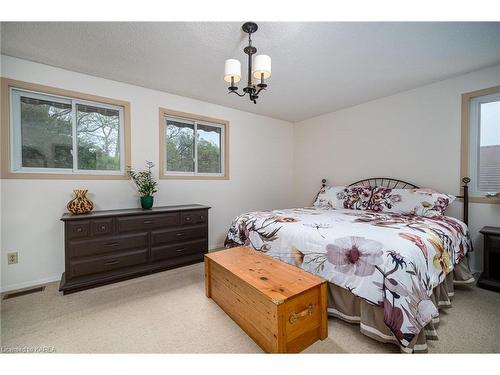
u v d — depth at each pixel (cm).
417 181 293
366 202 292
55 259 239
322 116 407
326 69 243
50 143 243
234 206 379
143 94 291
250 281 147
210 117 348
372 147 338
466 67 240
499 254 223
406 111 302
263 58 157
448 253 176
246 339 148
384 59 223
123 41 194
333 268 158
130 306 188
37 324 164
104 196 266
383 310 131
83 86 253
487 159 250
